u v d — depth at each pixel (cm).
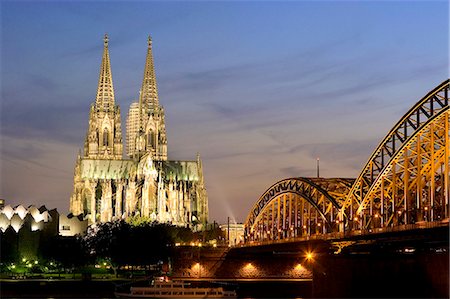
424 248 14562
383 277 13775
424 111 13838
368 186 16825
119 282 19288
